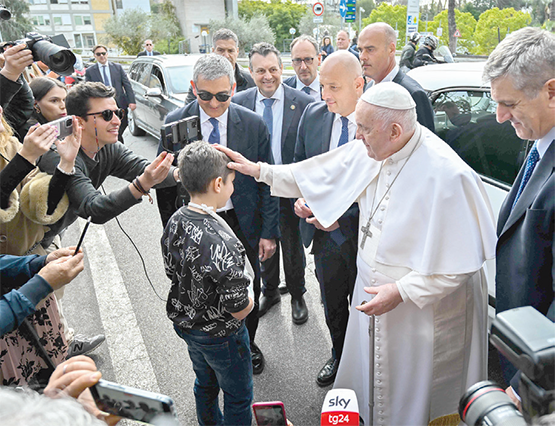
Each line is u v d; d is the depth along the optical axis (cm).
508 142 248
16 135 257
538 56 129
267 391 262
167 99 704
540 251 134
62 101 269
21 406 66
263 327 322
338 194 216
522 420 72
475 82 273
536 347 67
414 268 182
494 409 76
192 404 252
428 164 179
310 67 397
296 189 229
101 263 419
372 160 204
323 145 252
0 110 197
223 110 244
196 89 237
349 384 234
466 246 173
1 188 181
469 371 201
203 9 6138
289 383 267
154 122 759
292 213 302
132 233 484
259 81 313
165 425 86
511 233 145
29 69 354
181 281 178
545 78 130
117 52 5231
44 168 203
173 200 249
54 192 192
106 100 212
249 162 231
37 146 178
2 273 175
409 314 191
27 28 3781
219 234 171
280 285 368
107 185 640
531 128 141
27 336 190
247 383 196
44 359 195
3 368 184
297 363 284
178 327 190
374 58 294
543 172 136
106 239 470
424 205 180
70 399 72
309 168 226
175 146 218
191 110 254
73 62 235
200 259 169
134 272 401
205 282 172
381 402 204
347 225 230
